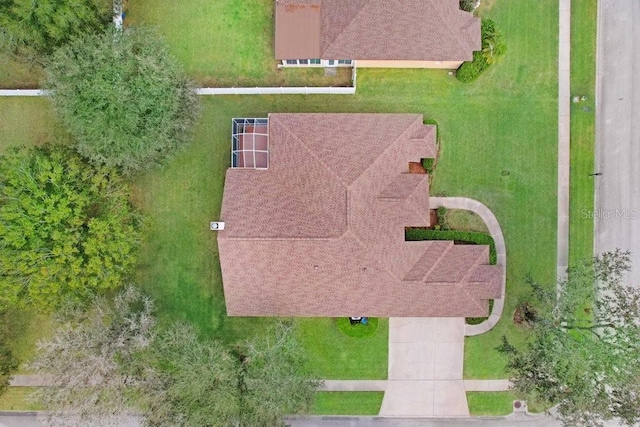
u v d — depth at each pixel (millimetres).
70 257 26672
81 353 26375
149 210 31969
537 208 32094
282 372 26969
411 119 30000
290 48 29688
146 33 27828
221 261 28844
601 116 32125
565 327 27219
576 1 31828
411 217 29469
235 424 27172
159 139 27609
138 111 26578
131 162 28750
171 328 28609
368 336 32000
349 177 28266
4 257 26078
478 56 30484
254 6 31656
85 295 29156
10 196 26562
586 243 32219
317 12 29625
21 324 31984
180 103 28359
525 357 27047
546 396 26000
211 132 31828
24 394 32312
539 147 32000
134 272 31938
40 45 27578
